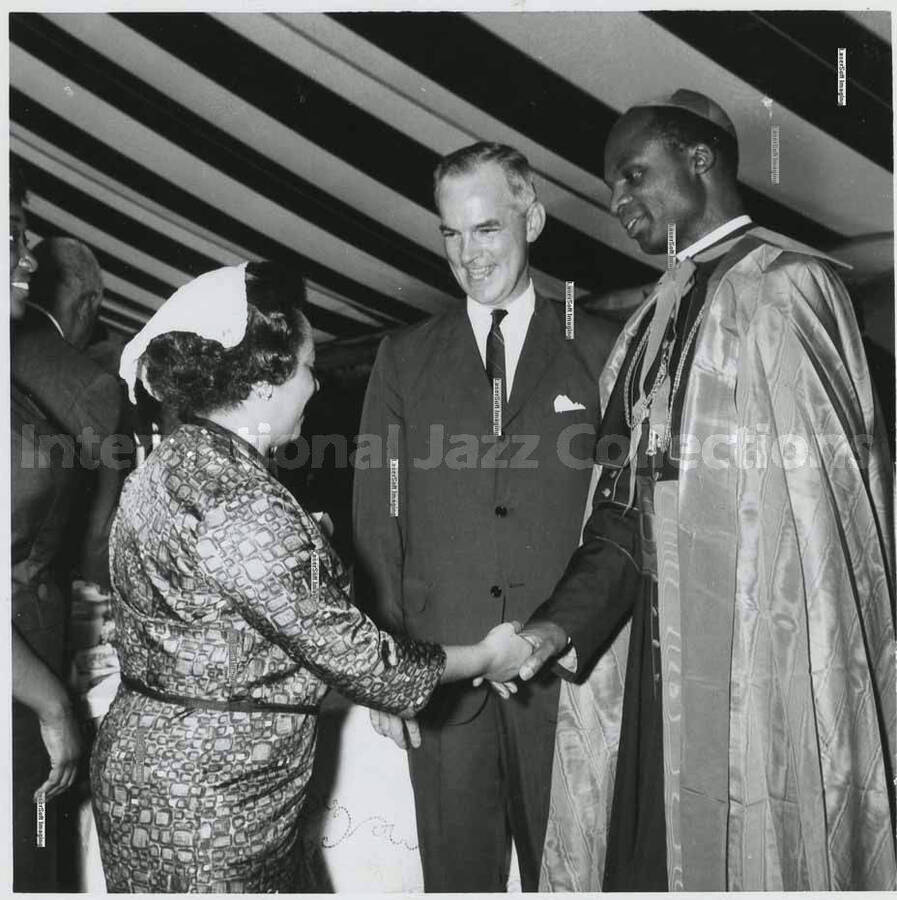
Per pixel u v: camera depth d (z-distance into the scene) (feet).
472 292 5.93
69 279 7.02
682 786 5.06
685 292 5.33
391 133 8.31
